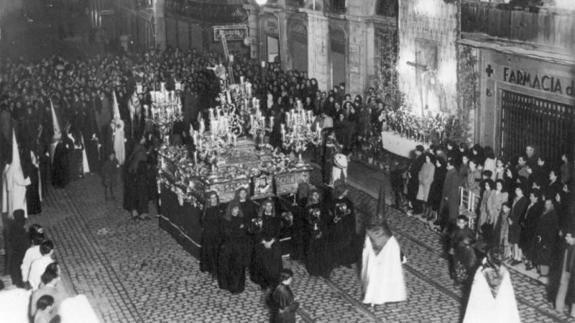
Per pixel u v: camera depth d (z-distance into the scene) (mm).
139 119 28078
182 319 15977
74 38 58531
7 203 21406
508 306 14117
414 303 16328
